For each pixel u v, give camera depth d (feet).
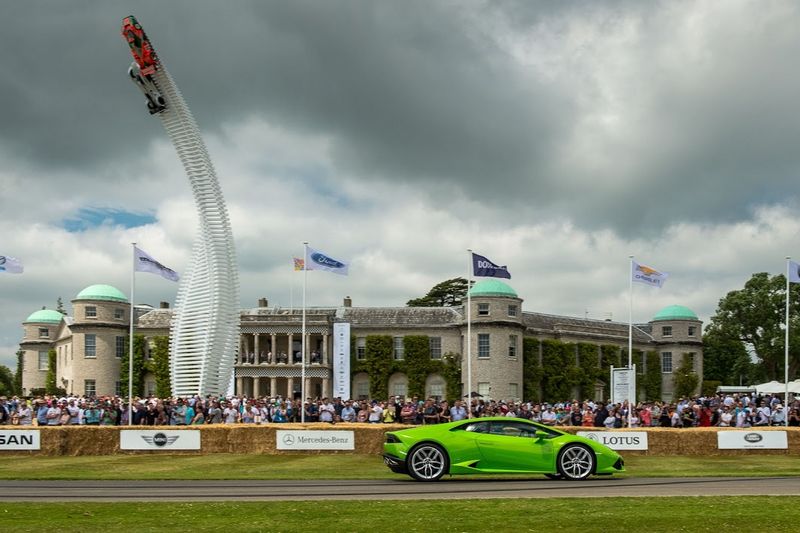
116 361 309.22
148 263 157.17
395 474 80.59
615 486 66.80
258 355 310.04
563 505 52.03
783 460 107.96
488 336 297.94
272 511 50.11
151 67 158.30
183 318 166.20
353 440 115.85
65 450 113.09
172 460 102.58
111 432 114.73
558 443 73.15
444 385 305.53
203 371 161.58
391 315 317.63
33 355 363.15
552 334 323.16
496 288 299.99
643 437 118.42
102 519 47.65
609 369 336.29
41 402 150.92
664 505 51.88
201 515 48.88
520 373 301.22
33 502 55.31
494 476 77.97
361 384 310.04
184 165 165.58
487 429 72.90
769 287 352.69
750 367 380.17
